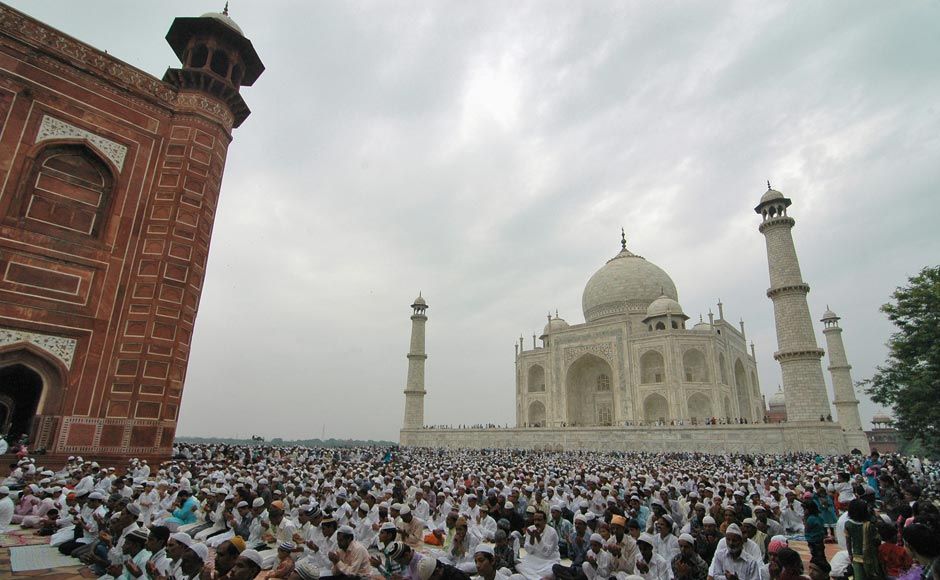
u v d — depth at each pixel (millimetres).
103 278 18438
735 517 9055
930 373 19766
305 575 6223
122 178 19438
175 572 6082
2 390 18766
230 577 5000
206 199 20969
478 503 12578
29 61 17688
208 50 22141
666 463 31234
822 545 8242
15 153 16953
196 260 20328
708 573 7117
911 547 5023
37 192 17391
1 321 16078
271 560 8547
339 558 7281
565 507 11180
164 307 19094
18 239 16719
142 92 20375
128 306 18812
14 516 10711
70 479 13945
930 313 20203
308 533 9180
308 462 25156
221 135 22156
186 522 11383
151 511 11062
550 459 36312
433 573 5461
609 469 24156
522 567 8969
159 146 20625
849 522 6730
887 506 12078
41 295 16984
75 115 18516
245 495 10531
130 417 17828
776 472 22969
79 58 18844
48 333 17016
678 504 12320
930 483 19078
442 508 12859
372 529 10094
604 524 9008
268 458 26688
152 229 19734
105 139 19172
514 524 11133
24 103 17375
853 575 6660
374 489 14586
